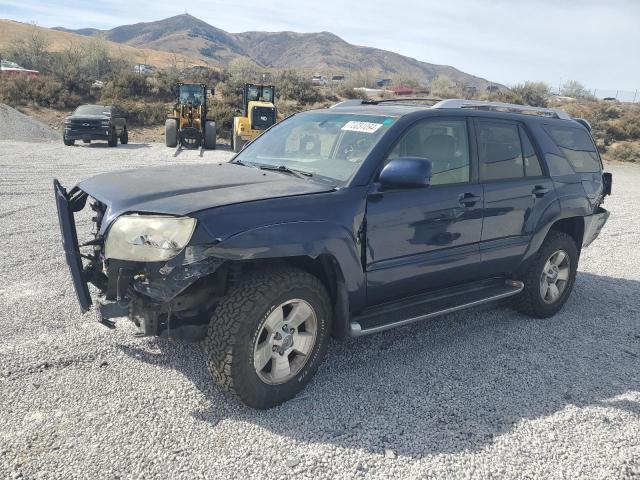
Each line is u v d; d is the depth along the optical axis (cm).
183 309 329
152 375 367
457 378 390
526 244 480
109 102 3109
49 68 5484
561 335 482
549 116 546
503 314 528
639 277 686
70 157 1730
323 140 418
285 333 338
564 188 512
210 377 368
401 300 413
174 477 272
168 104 3434
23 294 505
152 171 404
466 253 431
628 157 2858
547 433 327
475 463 296
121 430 306
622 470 296
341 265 348
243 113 2361
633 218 1114
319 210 342
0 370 362
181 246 300
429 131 413
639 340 482
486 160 449
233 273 337
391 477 281
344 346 434
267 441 305
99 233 346
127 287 320
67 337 416
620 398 373
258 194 337
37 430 302
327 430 318
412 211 386
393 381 380
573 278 532
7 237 713
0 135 2297
